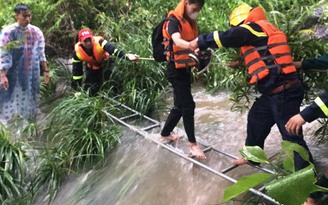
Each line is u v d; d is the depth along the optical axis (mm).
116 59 5148
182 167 3754
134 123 4789
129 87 5168
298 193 1391
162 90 5234
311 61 3117
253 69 2996
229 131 4293
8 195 4062
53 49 6738
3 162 4270
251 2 6457
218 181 3461
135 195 3697
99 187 3957
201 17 6207
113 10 7145
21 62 4898
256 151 1729
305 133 4020
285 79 2959
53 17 6613
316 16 5414
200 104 5055
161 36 3727
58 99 5582
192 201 3395
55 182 4121
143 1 7160
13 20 6055
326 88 3473
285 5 6238
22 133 4883
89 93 5297
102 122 4539
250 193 3164
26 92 5055
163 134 4156
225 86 5320
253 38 2959
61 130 4586
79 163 4254
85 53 5105
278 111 2973
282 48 2959
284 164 1610
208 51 3361
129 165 4051
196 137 4266
